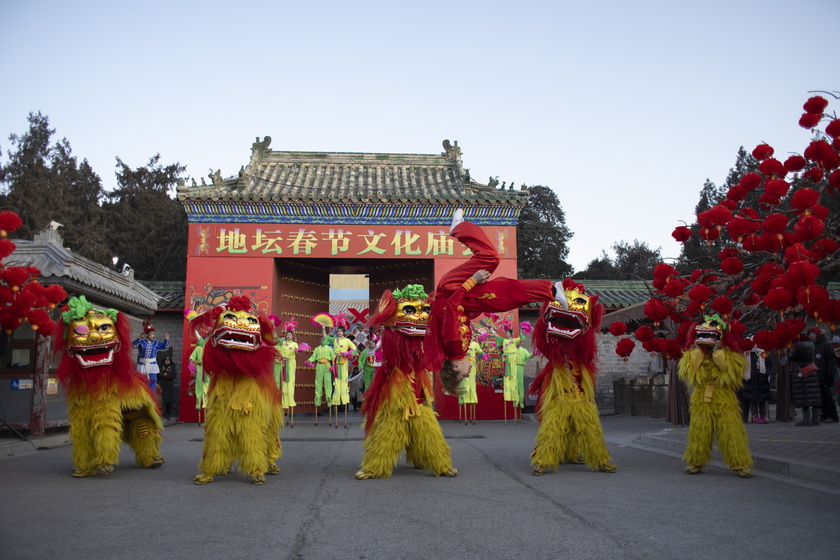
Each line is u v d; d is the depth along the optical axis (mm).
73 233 34750
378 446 7523
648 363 21938
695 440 7695
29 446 10578
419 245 18172
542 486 6871
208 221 17844
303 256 17906
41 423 11562
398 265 20172
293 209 17953
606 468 7859
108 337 7801
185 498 6309
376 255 18062
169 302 20188
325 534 4840
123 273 15883
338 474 7887
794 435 10672
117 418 7816
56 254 11906
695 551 4328
